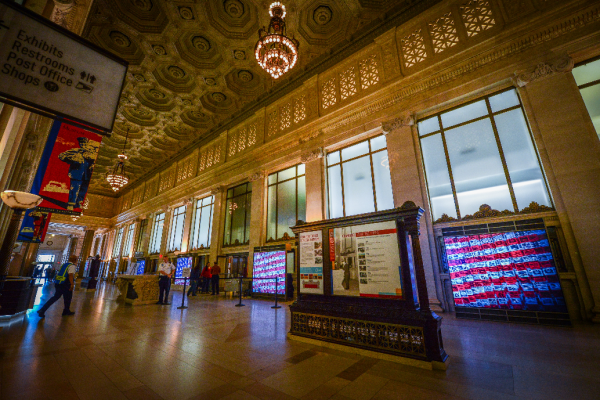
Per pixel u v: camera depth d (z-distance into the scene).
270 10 7.76
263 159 12.81
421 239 7.12
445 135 7.60
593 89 5.72
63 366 2.80
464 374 2.57
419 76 8.18
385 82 9.03
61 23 4.51
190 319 5.59
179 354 3.25
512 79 6.62
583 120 5.47
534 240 5.41
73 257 6.38
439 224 7.06
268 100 13.59
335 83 10.77
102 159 21.09
